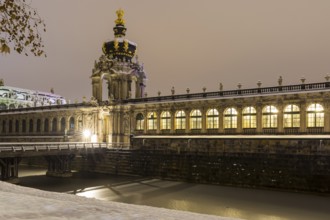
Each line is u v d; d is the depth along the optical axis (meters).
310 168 44.34
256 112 54.09
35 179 56.12
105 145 64.94
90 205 10.50
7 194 10.94
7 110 94.19
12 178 48.94
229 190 46.88
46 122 83.94
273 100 52.31
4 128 94.56
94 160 65.56
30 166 74.94
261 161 48.00
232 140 52.44
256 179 48.06
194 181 53.28
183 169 54.66
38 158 74.56
